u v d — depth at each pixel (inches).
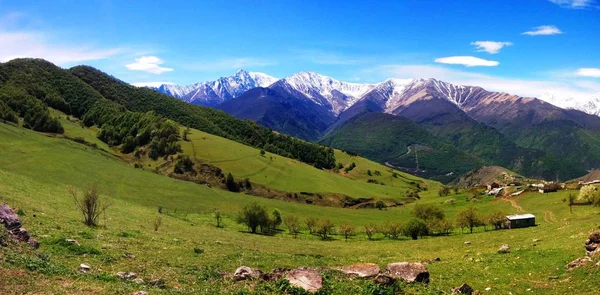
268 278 1122.7
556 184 6717.5
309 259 2124.8
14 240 1125.7
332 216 6176.2
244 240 3221.0
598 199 4601.4
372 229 4542.3
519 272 1507.1
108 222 2502.5
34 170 5118.1
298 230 4702.3
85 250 1343.5
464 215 4581.7
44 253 1143.6
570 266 1422.2
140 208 4092.0
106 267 1186.0
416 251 3036.4
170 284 1058.1
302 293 991.0
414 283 1151.0
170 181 6535.4
